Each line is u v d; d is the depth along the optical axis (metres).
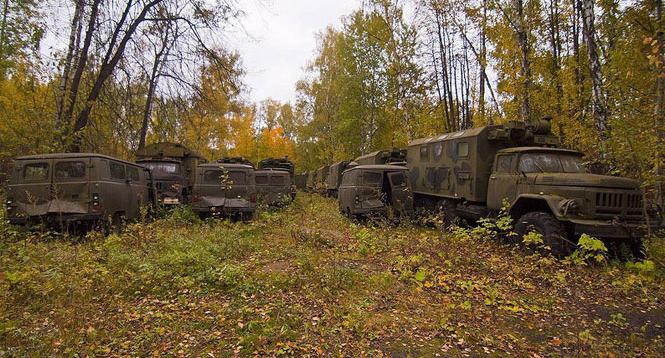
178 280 6.23
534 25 14.39
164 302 5.52
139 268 6.58
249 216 13.46
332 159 37.62
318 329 4.67
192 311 5.24
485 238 9.38
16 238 8.74
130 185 11.48
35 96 14.08
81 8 13.84
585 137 12.32
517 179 9.66
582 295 5.99
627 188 7.91
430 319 5.03
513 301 5.61
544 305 5.55
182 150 18.58
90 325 4.66
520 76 13.86
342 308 5.31
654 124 7.73
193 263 7.00
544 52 15.70
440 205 13.08
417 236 10.30
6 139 13.16
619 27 9.73
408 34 21.30
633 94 9.34
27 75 13.48
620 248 7.88
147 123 20.22
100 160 9.80
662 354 4.16
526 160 9.77
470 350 4.26
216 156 44.53
